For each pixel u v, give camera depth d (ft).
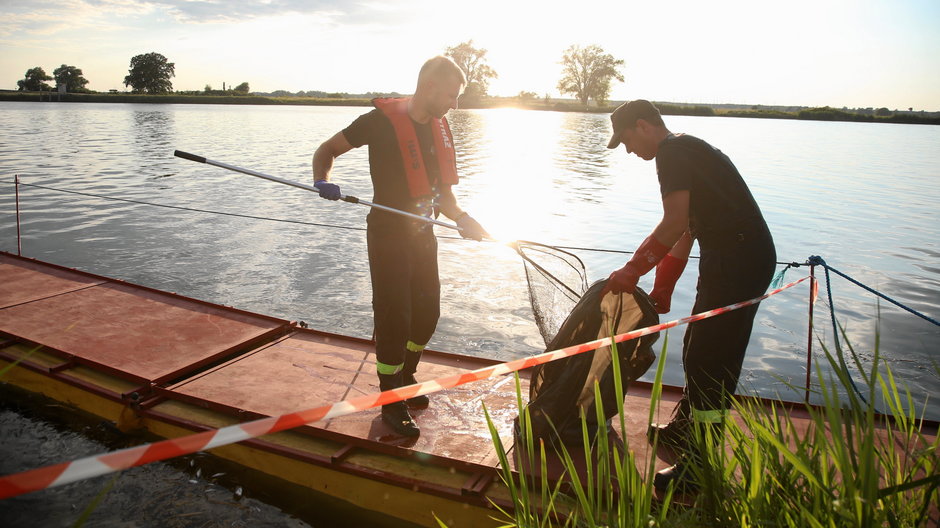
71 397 13.01
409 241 10.85
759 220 9.05
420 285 11.40
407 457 10.16
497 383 12.74
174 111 190.49
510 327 19.53
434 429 10.89
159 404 12.01
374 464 10.14
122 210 35.32
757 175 60.64
